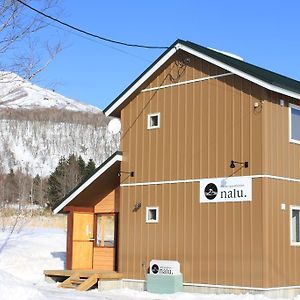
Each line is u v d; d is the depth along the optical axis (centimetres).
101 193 2405
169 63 2094
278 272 1803
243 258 1814
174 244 1992
